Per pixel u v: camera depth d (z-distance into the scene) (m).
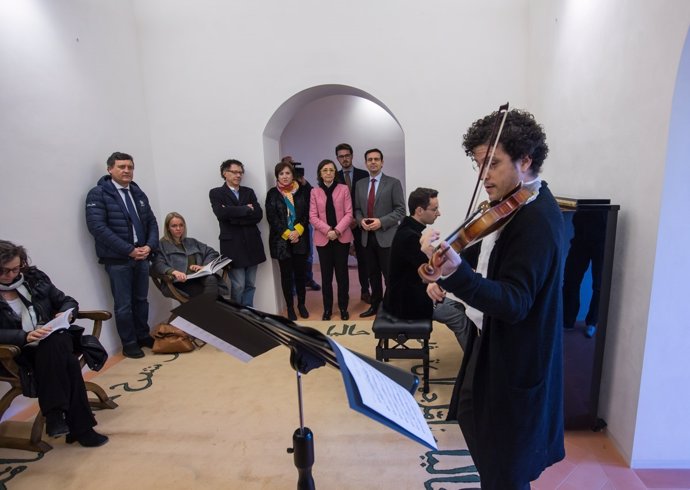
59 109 2.98
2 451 2.18
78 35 3.17
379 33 3.69
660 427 1.87
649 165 1.77
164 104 3.93
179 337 3.35
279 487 1.86
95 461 2.08
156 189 4.06
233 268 3.81
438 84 3.70
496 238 1.25
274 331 1.16
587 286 2.05
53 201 2.91
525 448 1.17
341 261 3.93
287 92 3.82
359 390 0.85
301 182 4.12
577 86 2.54
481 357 1.24
